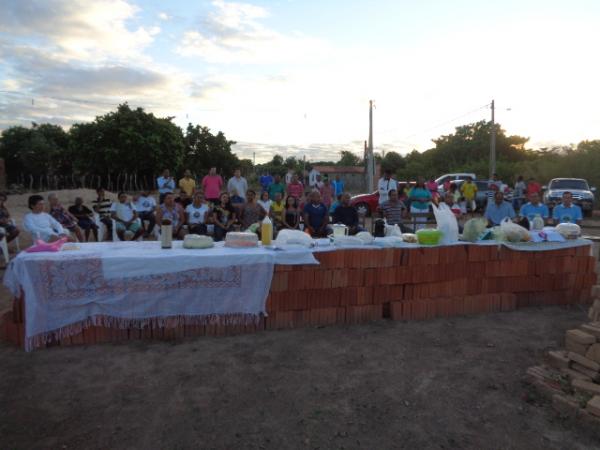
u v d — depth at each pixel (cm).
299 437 284
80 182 3700
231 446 273
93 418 298
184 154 3978
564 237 579
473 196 1783
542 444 284
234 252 452
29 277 398
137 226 923
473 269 533
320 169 4997
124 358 390
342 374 371
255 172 5272
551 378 356
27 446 267
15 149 4356
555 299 579
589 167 2669
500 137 4822
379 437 287
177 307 435
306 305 475
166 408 312
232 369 374
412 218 1033
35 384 341
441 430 297
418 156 5972
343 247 492
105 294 417
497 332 476
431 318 516
